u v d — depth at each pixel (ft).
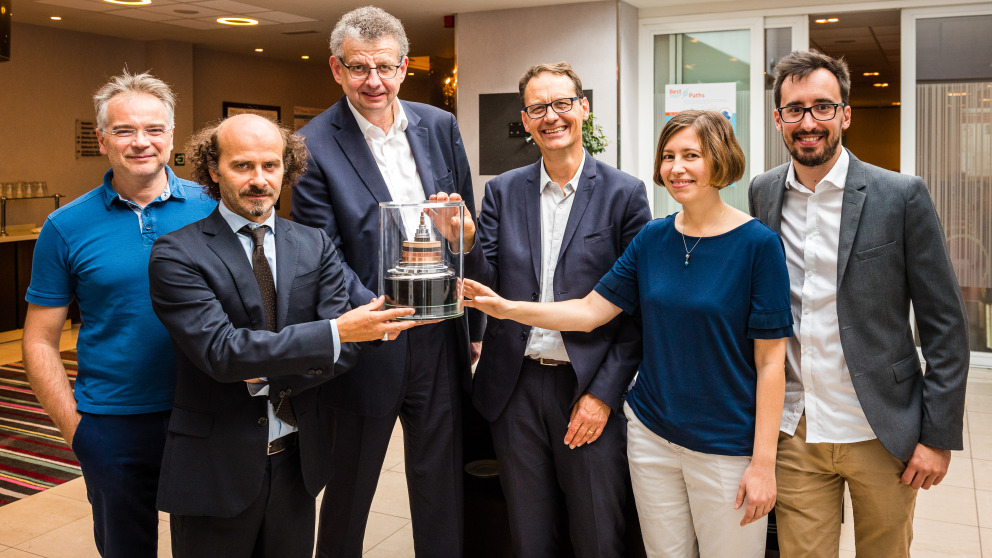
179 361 6.04
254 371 5.58
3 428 16.12
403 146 8.11
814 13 22.56
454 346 8.21
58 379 7.13
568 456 7.71
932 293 6.41
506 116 24.75
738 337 6.52
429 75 39.86
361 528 8.15
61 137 29.19
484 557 9.17
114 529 7.04
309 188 7.76
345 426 7.96
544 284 7.88
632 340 7.65
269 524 6.41
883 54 31.73
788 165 7.09
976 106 20.98
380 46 7.41
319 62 38.09
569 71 7.59
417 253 5.71
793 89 6.63
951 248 21.44
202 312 5.68
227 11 24.89
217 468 5.97
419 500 8.28
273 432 6.26
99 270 7.02
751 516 6.40
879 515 6.76
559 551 8.50
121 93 7.07
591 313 7.32
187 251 5.80
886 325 6.54
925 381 6.54
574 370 7.49
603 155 23.79
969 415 16.75
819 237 6.71
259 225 6.18
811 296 6.70
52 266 7.14
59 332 7.30
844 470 6.66
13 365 21.58
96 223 7.13
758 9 23.15
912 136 21.58
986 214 21.06
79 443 7.03
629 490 8.36
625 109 23.86
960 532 11.23
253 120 5.92
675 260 6.76
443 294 5.73
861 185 6.54
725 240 6.53
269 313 6.15
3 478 13.41
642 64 24.64
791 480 6.84
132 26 27.99
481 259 7.61
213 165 6.03
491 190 8.30
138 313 7.06
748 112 23.68
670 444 6.82
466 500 9.18
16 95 27.66
